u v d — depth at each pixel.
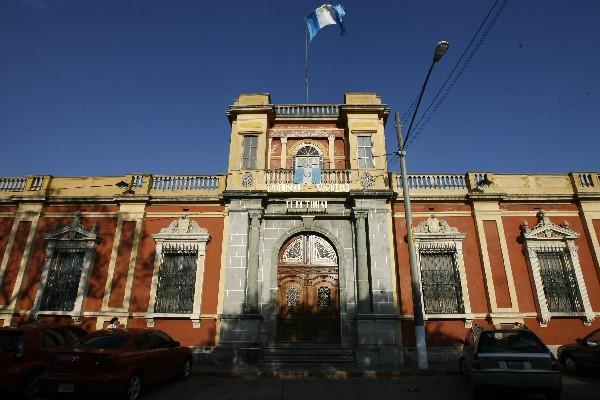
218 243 16.66
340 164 18.56
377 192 16.39
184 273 16.38
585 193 16.86
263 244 16.52
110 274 16.17
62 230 16.78
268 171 17.17
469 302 15.63
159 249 16.53
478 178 17.44
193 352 15.08
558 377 8.49
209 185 17.61
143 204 17.19
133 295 15.98
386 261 15.66
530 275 15.99
